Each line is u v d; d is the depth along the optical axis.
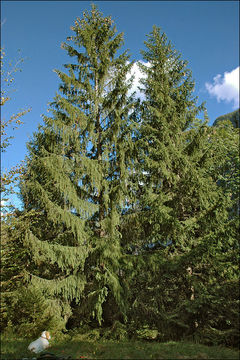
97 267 10.42
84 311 10.32
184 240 10.97
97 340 9.24
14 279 10.91
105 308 10.84
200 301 8.60
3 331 9.39
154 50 14.41
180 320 8.98
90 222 11.56
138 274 10.29
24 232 10.70
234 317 8.70
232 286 9.30
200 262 10.20
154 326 9.83
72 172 11.40
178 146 12.67
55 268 12.40
